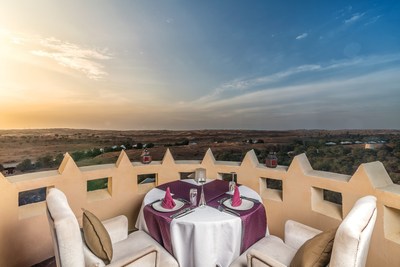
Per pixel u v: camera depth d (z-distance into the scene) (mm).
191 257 1910
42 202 2855
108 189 3330
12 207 2406
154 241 2145
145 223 2254
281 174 2992
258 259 1599
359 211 1298
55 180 2730
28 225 2533
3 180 2344
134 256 1639
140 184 3705
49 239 2693
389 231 2039
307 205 2727
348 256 1155
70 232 1367
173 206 2201
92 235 1600
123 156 3359
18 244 2457
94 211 3080
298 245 2051
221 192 2660
